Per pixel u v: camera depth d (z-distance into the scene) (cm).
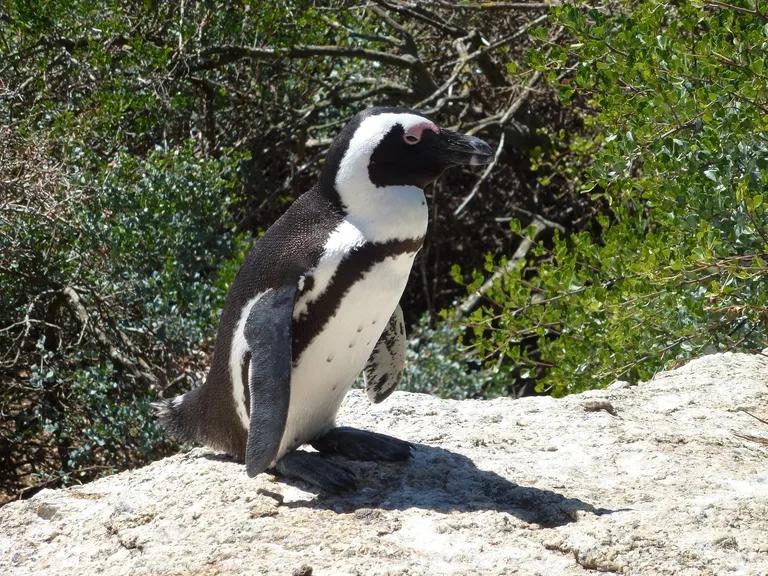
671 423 1073
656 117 1456
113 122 2272
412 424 1064
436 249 2922
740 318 1430
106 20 2317
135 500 906
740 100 1406
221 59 2514
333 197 845
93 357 1984
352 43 2738
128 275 1967
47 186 1931
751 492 870
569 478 912
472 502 853
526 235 1723
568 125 2645
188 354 1945
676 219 1415
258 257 861
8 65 2239
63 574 805
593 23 1850
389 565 742
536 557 755
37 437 2077
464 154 828
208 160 2208
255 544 793
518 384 2541
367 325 851
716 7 1509
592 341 1570
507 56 2664
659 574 720
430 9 2756
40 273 1991
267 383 789
